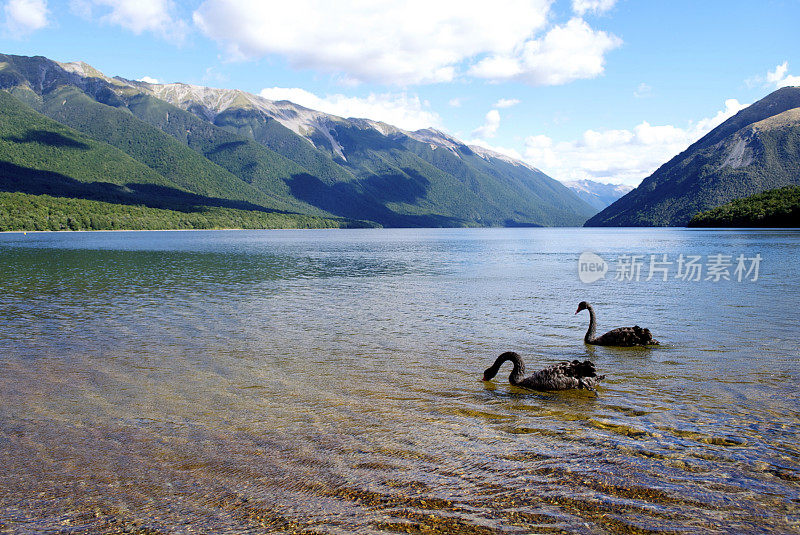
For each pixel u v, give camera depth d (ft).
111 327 63.41
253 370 43.50
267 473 24.21
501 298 90.33
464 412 32.94
